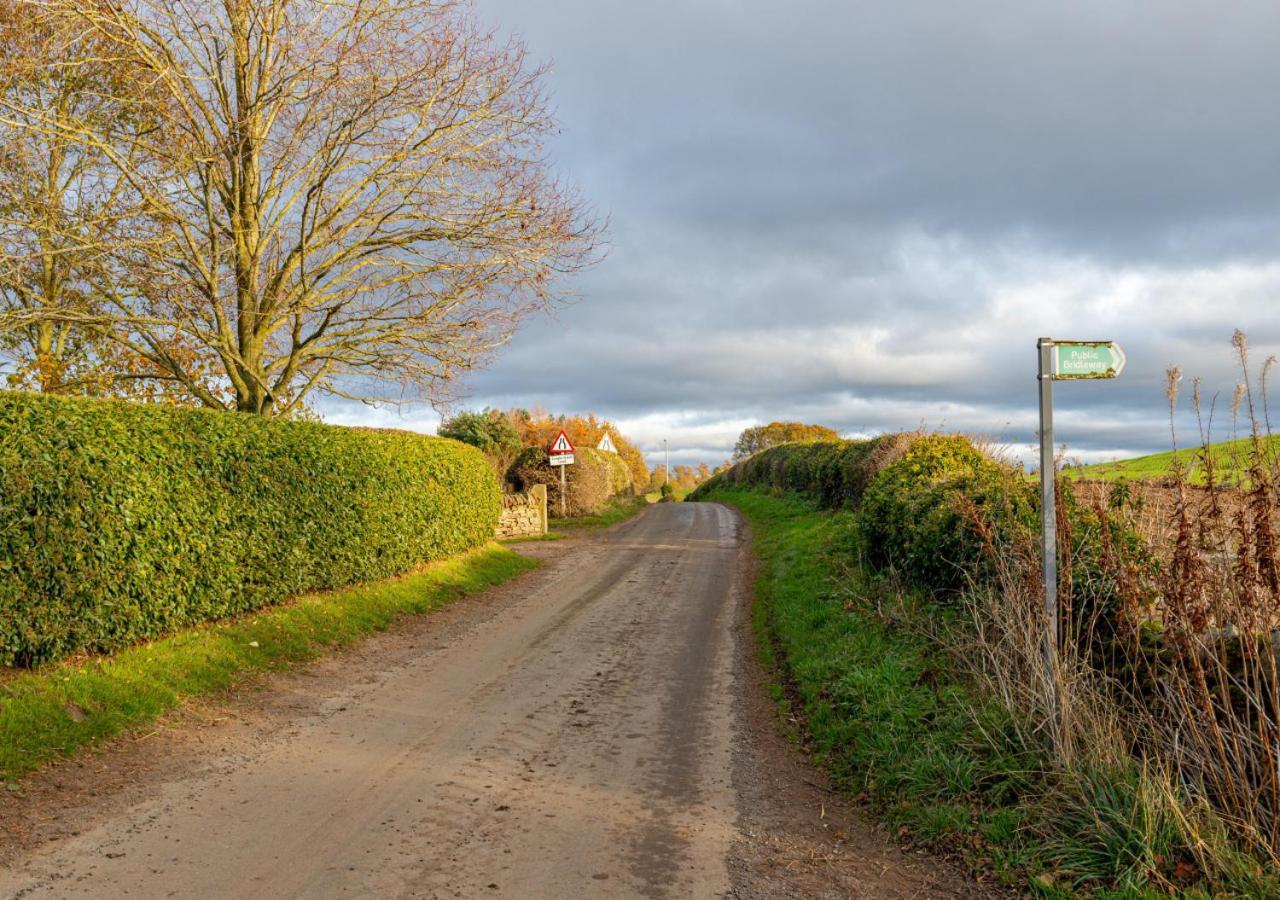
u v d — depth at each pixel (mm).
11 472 7047
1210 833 4316
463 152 14586
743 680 9227
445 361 15727
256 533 10414
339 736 7035
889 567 11023
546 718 7734
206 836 4949
